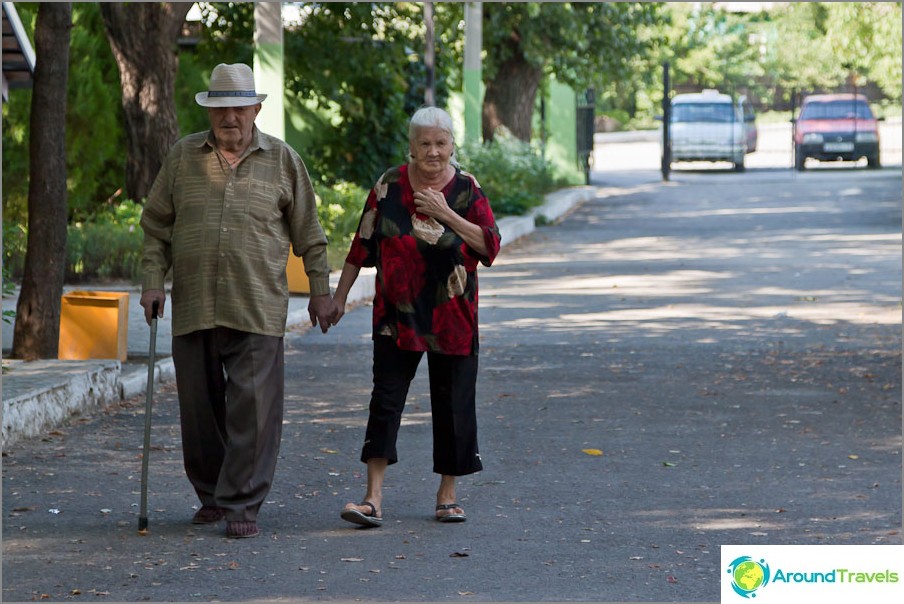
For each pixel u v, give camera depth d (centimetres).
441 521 1128
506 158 4966
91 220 3594
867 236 3988
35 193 1744
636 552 1035
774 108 8250
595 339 2189
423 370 1925
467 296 1114
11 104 3506
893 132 9338
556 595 928
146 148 3294
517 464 1351
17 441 1399
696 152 7038
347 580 959
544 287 2909
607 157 8694
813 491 1236
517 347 2112
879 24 6588
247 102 1077
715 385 1791
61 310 1797
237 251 1081
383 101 4397
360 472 1317
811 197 5469
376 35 4397
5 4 2473
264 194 1093
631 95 10981
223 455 1123
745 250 3666
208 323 1080
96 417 1547
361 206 3516
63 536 1071
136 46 3266
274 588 941
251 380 1080
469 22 4966
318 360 2005
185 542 1059
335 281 2678
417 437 1481
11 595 921
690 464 1349
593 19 5403
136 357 1872
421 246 1100
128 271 2919
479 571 984
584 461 1363
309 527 1110
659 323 2358
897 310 2495
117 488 1236
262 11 3456
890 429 1513
